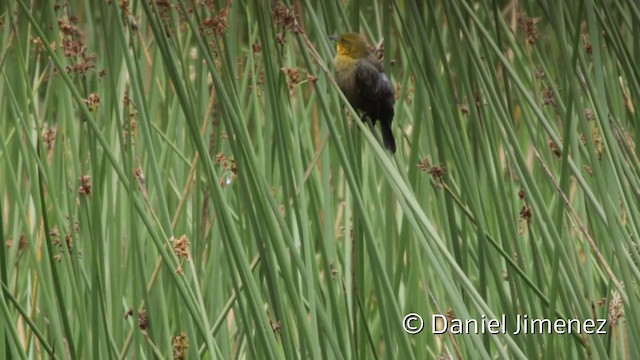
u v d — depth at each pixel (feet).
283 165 19.13
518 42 26.13
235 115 18.12
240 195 22.66
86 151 26.20
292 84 19.43
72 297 23.17
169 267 18.44
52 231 22.57
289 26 18.76
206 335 17.99
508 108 21.03
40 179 19.04
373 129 21.30
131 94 26.91
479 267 21.26
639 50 22.89
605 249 23.45
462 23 20.15
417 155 22.17
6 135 27.50
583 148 23.16
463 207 20.43
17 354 18.69
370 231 18.80
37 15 31.68
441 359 21.31
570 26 22.06
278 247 18.34
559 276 20.53
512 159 20.07
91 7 30.30
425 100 20.85
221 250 23.59
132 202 19.95
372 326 27.40
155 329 22.94
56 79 27.84
